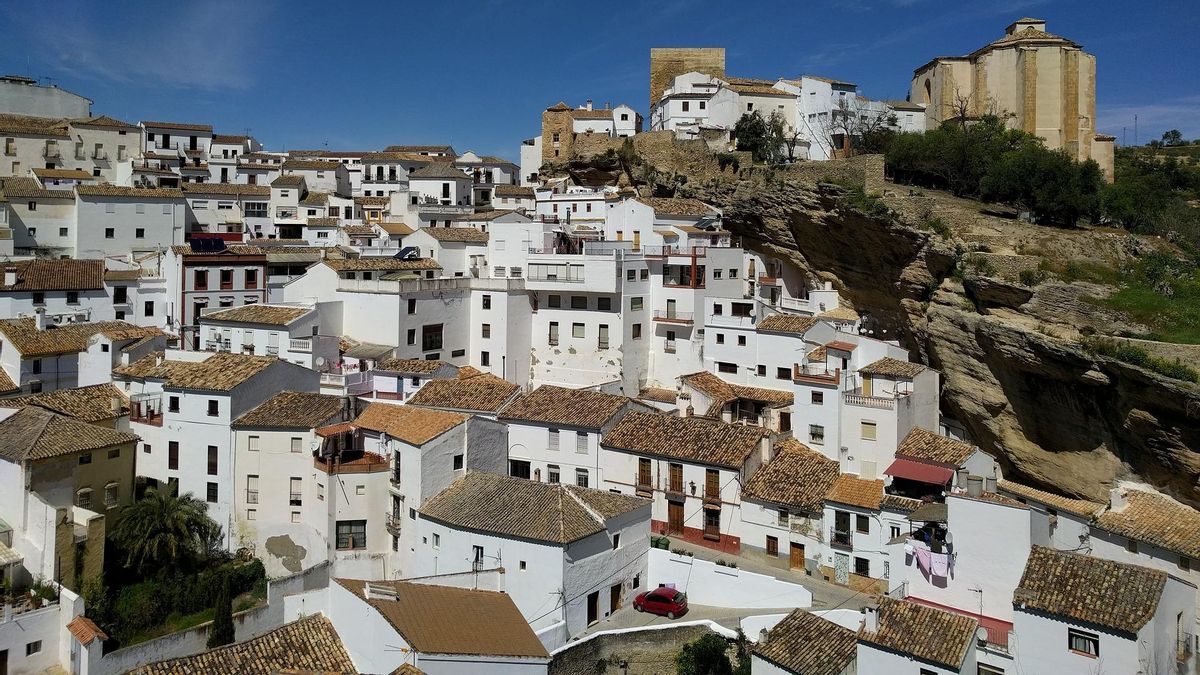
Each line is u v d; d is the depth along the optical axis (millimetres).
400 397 70938
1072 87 92438
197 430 61781
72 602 48906
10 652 46875
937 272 72438
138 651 48844
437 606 44125
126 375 68062
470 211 121562
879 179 82938
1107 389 56312
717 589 53469
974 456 54688
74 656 47875
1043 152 78312
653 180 108438
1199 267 66188
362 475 57656
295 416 61094
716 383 72875
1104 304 61531
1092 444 59469
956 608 44281
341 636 43719
